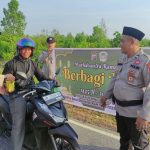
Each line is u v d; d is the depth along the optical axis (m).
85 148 3.07
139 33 2.19
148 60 2.16
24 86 2.65
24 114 2.62
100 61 4.10
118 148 3.08
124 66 2.27
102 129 3.63
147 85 2.14
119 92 2.28
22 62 2.69
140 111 2.16
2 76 2.55
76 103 4.57
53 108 2.47
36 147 2.66
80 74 4.45
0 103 2.83
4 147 2.94
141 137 2.26
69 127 2.45
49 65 4.56
